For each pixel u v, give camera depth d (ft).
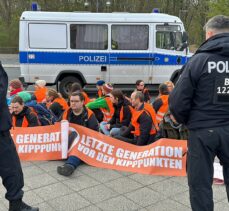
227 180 10.18
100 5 107.45
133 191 13.53
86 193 13.30
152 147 15.84
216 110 9.39
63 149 16.25
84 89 40.73
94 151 16.28
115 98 21.62
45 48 39.17
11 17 116.37
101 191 13.48
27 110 17.57
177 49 39.99
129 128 18.34
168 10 110.83
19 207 10.75
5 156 10.25
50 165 16.05
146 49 39.68
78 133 16.48
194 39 109.60
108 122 22.27
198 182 9.66
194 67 9.41
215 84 9.30
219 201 12.81
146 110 17.39
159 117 21.06
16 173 10.49
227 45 9.22
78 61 39.60
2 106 9.82
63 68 39.68
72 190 13.53
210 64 9.27
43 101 23.25
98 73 39.99
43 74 39.68
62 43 39.22
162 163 15.34
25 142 16.83
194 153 9.66
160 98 21.20
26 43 38.96
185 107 9.56
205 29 9.93
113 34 39.29
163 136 17.39
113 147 16.38
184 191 13.60
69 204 12.43
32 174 14.98
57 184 14.05
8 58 97.91
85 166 15.94
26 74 39.63
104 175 15.03
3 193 13.04
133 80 40.32
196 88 9.50
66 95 40.34
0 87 9.55
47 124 18.81
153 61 39.88
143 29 39.42
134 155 16.06
